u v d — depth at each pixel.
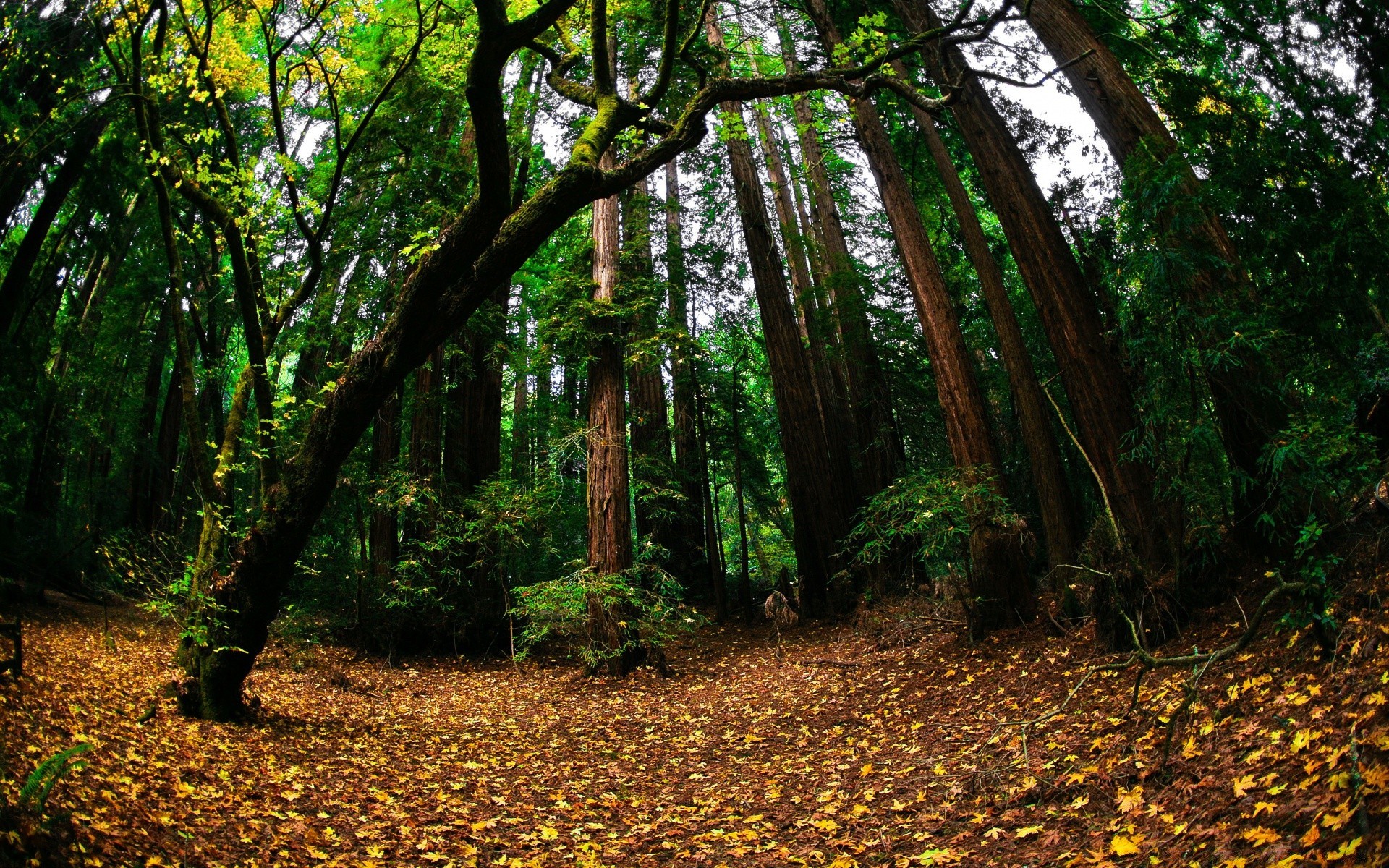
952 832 4.05
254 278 7.23
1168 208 5.89
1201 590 6.20
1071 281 7.97
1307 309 5.68
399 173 12.74
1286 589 4.03
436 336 6.16
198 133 7.16
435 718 8.84
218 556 6.80
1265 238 6.20
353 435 6.49
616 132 6.24
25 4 7.91
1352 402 5.18
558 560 17.47
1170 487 6.11
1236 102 8.23
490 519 13.04
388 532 13.91
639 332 13.04
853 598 13.87
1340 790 2.72
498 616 13.91
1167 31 9.20
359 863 3.98
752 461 19.78
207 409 15.94
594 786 5.98
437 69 10.56
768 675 10.56
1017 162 8.64
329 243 12.38
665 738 7.66
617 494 11.79
